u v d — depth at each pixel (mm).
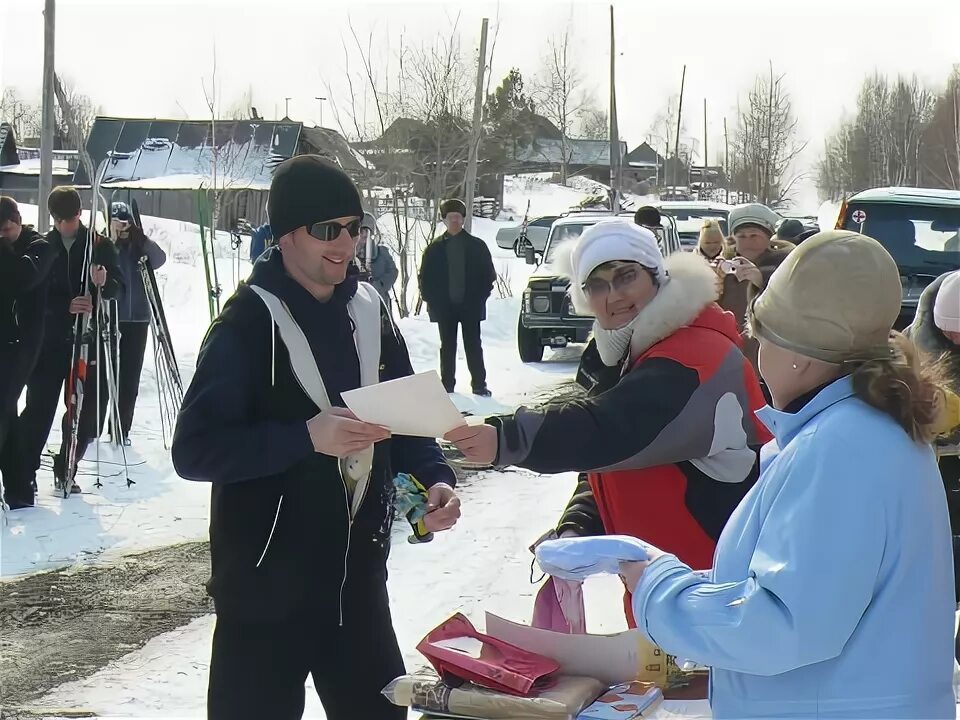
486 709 2041
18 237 6000
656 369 2605
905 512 1612
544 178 49969
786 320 1758
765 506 1707
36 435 6371
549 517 6336
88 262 6598
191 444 2316
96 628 4559
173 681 3996
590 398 2650
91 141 30047
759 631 1602
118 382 7621
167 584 5129
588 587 3529
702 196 53281
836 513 1588
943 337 4094
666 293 2691
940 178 38656
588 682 2131
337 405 2471
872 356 1723
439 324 10570
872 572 1588
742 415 2643
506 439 2492
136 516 6270
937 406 1701
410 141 18406
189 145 29484
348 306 2576
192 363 10922
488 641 2213
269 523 2412
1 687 3904
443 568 5301
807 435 1676
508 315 16750
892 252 9711
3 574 5227
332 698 2566
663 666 2154
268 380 2414
